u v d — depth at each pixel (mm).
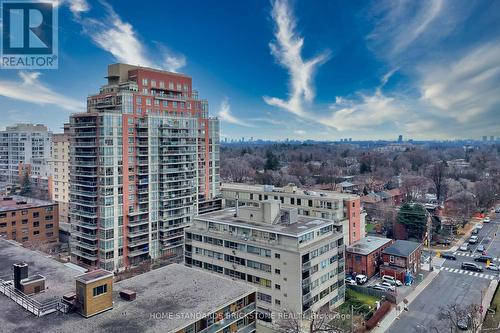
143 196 96625
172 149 101688
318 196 98875
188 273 54094
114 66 106188
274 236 68312
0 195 140125
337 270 74312
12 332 36688
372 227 131750
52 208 112000
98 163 89688
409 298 75312
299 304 63625
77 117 92188
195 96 121938
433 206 144125
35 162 172375
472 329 58500
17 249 62062
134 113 96250
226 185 127750
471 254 104625
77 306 40938
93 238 90500
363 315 67875
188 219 106500
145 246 97312
